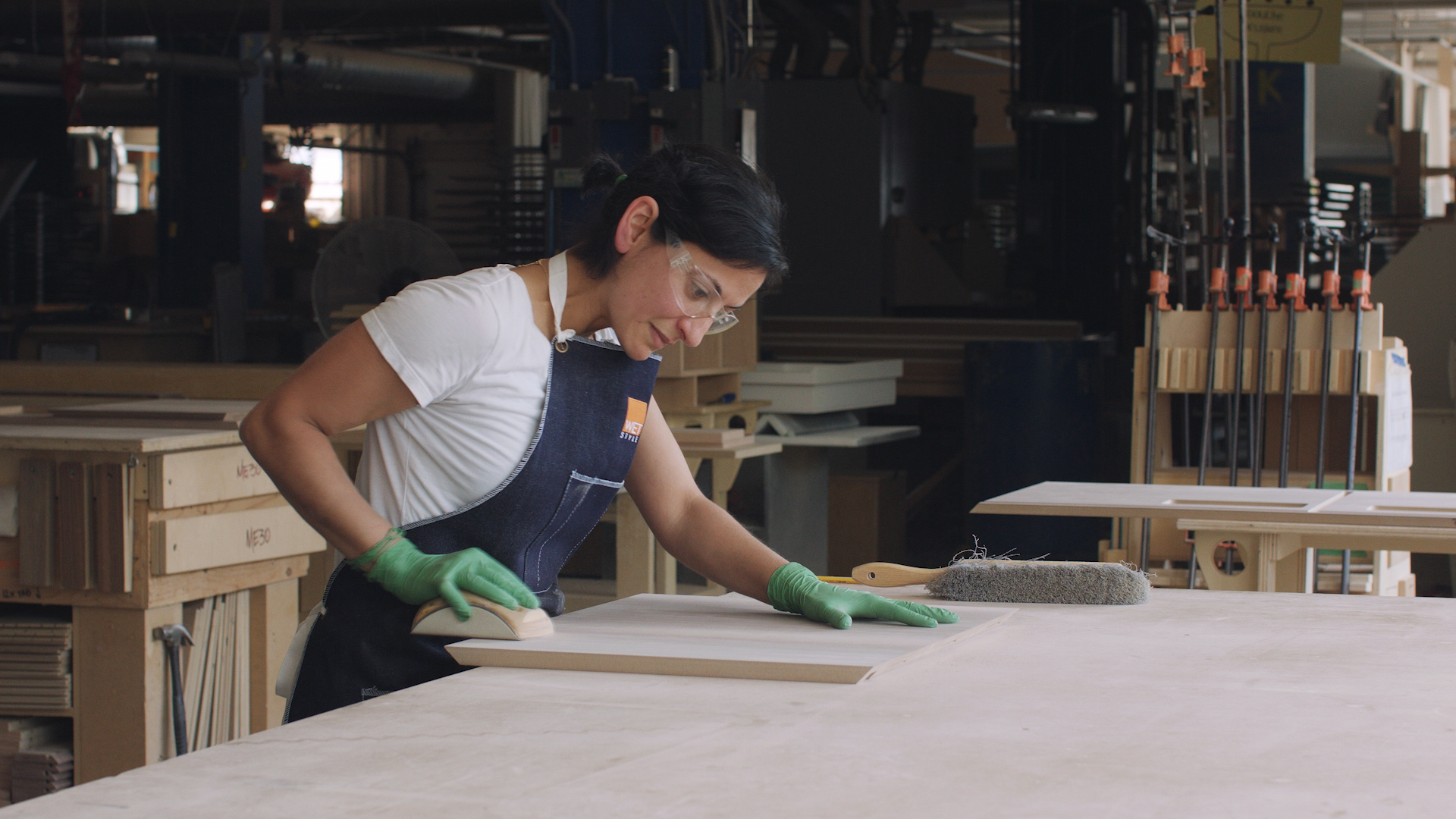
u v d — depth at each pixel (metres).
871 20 9.30
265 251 14.19
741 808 0.99
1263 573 2.70
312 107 14.55
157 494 2.70
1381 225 10.62
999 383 6.24
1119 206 8.59
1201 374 3.67
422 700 1.31
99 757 2.78
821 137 8.62
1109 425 6.61
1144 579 1.88
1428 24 16.03
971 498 6.36
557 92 6.13
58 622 2.81
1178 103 4.47
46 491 2.72
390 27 10.45
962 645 1.58
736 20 6.38
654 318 1.59
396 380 1.57
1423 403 5.65
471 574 1.56
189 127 10.91
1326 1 4.52
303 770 1.08
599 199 1.71
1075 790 1.03
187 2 10.15
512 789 1.03
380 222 5.61
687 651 1.46
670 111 6.02
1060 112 7.98
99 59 10.95
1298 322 3.60
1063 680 1.40
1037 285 8.80
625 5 6.17
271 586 3.07
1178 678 1.41
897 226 8.56
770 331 7.13
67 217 10.75
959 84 17.88
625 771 1.08
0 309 9.28
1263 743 1.16
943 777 1.06
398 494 1.67
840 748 1.14
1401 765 1.10
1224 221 3.79
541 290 1.66
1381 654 1.53
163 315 9.47
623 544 3.91
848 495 5.85
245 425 1.60
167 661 2.79
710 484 4.59
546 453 1.67
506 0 10.08
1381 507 2.62
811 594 1.73
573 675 1.43
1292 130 11.20
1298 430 3.87
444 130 17.39
